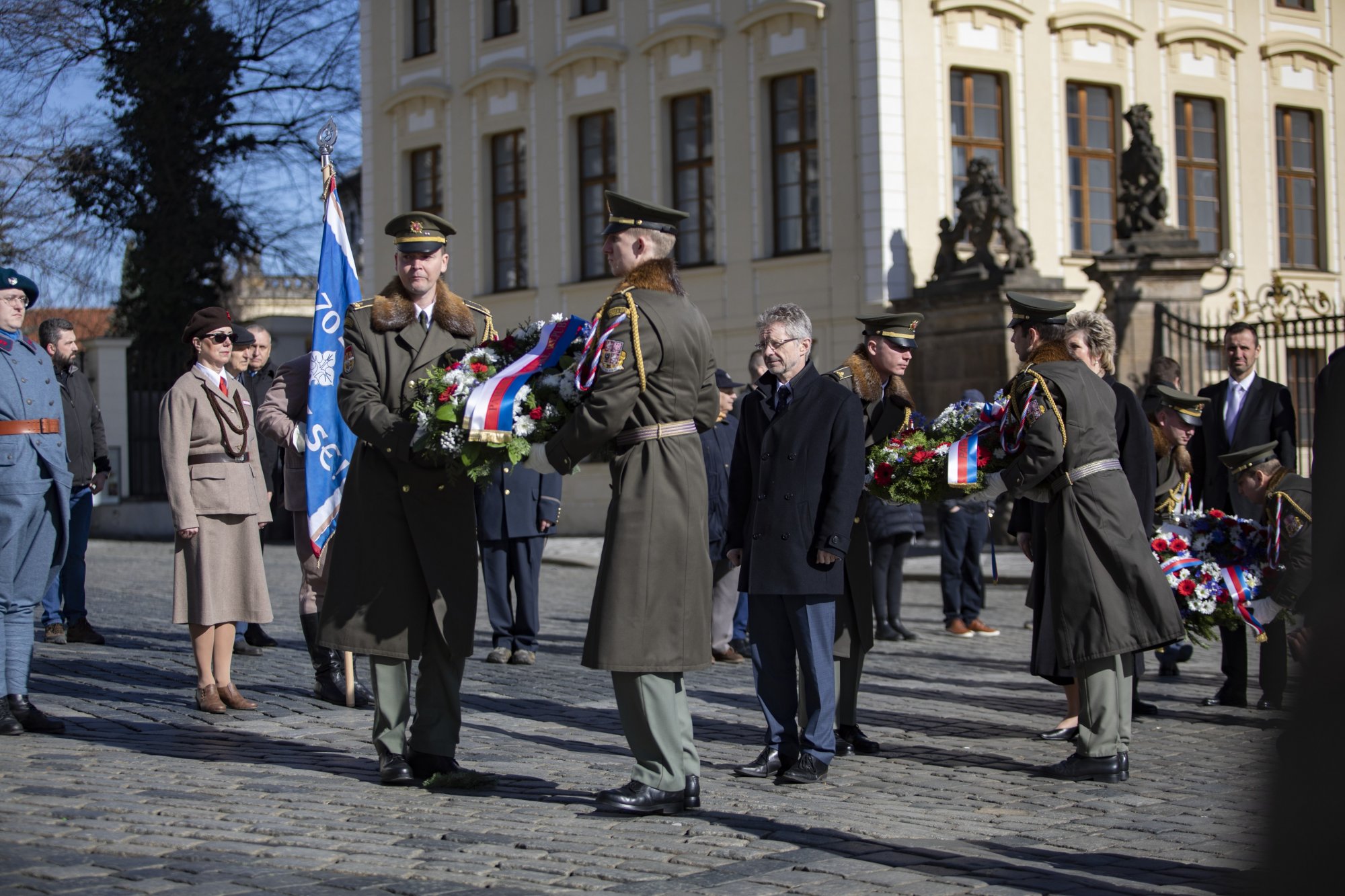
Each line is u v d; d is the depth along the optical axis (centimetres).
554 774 629
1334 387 258
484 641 1148
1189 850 497
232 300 3344
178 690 853
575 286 2598
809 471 623
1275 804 227
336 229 754
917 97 2250
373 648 590
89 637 1077
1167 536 782
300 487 822
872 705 846
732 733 754
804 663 626
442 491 595
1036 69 2367
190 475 772
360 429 592
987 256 1945
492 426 549
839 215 2269
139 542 2505
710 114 2430
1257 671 1015
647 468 549
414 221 608
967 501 693
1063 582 630
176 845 484
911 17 2245
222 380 788
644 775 554
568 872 457
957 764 668
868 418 706
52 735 697
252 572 785
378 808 551
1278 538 730
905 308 2023
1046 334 663
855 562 678
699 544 553
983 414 683
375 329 603
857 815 553
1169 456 937
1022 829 531
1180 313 1889
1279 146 2670
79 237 3122
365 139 2944
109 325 3353
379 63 2919
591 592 1655
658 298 551
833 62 2264
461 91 2764
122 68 3222
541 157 2653
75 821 515
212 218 3228
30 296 718
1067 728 737
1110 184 2450
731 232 2392
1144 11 2486
